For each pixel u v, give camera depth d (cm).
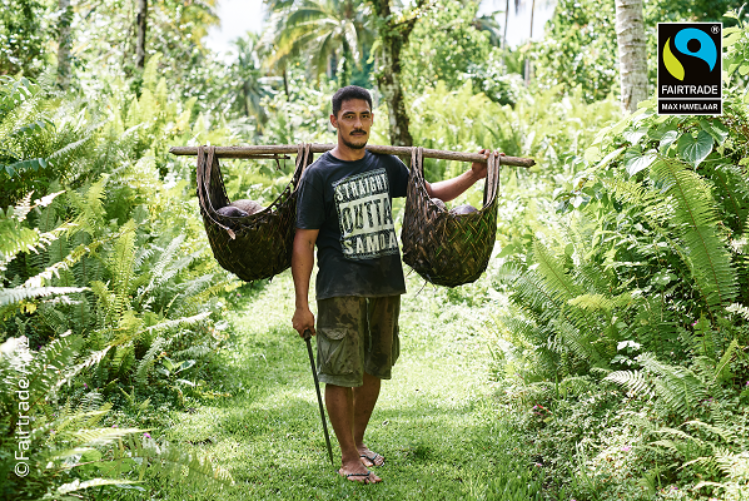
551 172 955
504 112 1355
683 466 272
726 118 374
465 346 557
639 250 386
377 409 424
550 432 352
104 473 274
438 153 321
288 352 561
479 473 321
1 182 545
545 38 1669
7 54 965
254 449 347
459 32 2225
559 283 399
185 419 393
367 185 316
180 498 282
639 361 329
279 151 340
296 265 315
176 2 1719
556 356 416
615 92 1494
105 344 409
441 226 301
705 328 335
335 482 309
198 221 736
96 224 530
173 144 1024
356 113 309
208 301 527
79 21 1408
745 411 292
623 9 594
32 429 228
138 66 1438
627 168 366
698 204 336
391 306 328
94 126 620
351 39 2800
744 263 355
